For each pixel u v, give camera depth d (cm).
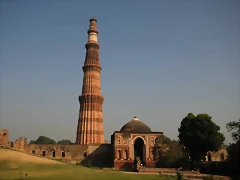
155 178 3712
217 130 5844
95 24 8694
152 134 6712
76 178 2978
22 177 2822
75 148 7256
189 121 6012
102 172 3575
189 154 6006
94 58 8269
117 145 6544
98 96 7900
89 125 7612
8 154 3875
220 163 4919
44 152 7131
